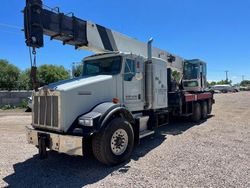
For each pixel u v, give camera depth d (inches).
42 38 234.5
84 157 244.1
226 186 167.9
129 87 270.4
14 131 391.2
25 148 281.4
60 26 255.0
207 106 525.7
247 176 184.1
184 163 216.1
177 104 387.9
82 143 195.8
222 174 188.9
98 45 296.2
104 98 239.8
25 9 229.3
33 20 228.5
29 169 213.5
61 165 222.7
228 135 328.8
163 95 326.0
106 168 212.4
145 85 295.9
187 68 513.7
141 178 186.2
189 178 182.7
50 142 209.3
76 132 204.1
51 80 1577.3
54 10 251.9
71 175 198.5
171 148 267.4
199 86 504.7
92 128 204.1
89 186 175.9
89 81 230.7
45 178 193.2
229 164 210.5
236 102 937.5
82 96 220.2
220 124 425.1
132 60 275.0
